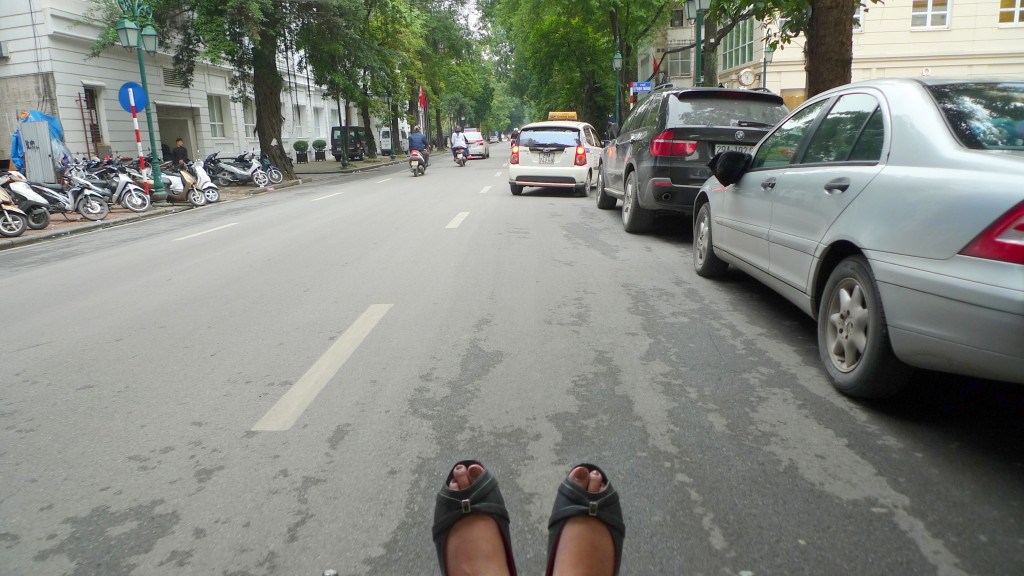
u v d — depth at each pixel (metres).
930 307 2.88
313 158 45.34
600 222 11.06
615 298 5.95
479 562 2.18
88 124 23.86
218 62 21.22
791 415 3.46
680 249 8.48
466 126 92.69
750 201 5.17
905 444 3.12
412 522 2.58
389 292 6.31
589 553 2.17
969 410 3.49
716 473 2.88
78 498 2.81
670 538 2.43
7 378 4.36
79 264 9.12
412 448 3.18
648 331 4.95
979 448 3.08
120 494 2.84
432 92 49.97
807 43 10.87
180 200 18.03
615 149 11.20
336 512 2.65
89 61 23.83
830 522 2.51
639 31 32.25
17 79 22.36
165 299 6.44
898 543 2.38
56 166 17.75
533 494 2.75
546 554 2.37
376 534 2.51
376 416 3.55
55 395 4.01
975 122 3.20
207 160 22.41
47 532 2.57
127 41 16.73
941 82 3.60
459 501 2.28
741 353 4.44
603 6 29.16
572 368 4.21
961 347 2.76
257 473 2.98
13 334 5.47
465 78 55.84
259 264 8.02
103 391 4.05
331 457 3.11
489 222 11.09
